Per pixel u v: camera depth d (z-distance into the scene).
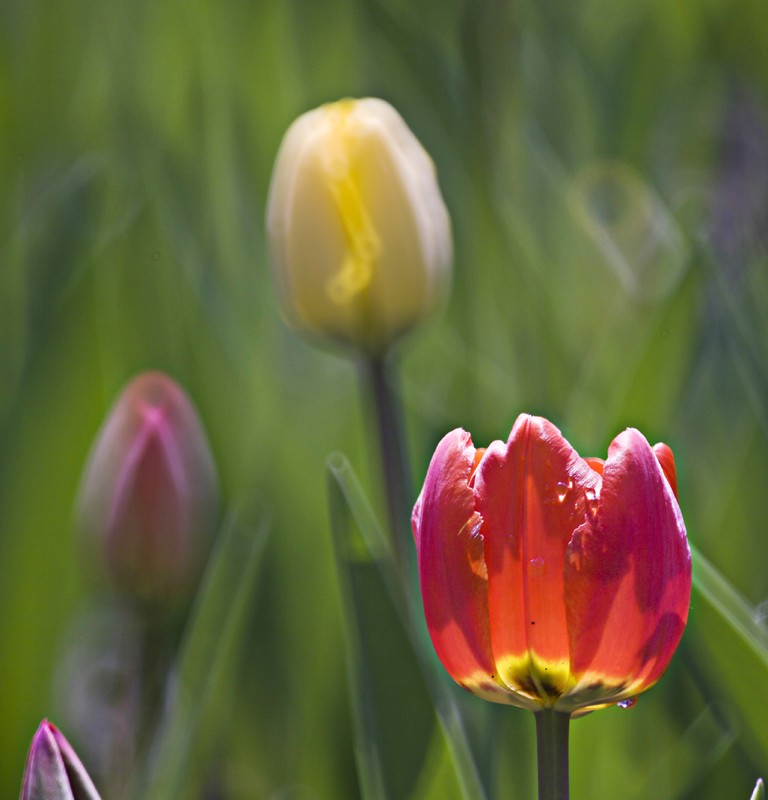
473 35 1.43
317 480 1.38
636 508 1.17
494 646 1.17
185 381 1.42
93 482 1.31
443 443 1.18
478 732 1.28
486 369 1.43
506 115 1.44
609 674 1.17
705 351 1.36
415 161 1.32
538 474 1.17
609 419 1.32
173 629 1.32
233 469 1.40
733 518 1.33
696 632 1.23
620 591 1.17
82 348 1.35
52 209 1.42
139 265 1.42
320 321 1.31
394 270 1.31
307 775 1.31
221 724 1.30
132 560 1.30
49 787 1.17
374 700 1.23
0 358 1.41
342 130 1.30
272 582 1.34
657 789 1.27
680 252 1.48
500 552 1.17
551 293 1.44
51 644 1.34
